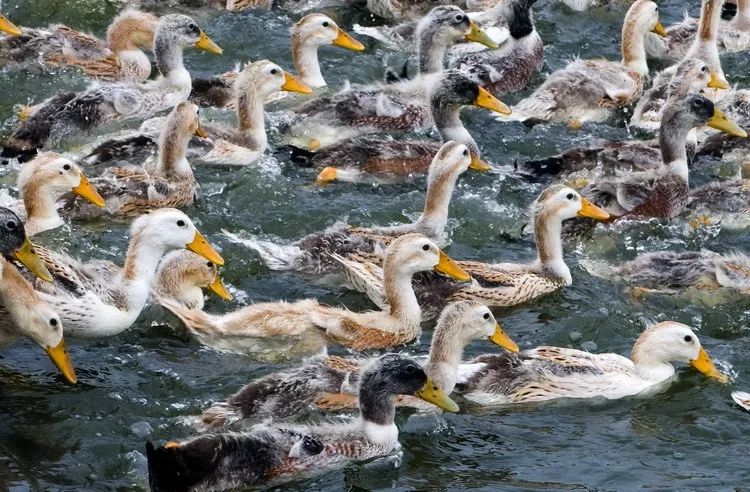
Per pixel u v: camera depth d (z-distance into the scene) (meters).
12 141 20.84
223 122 21.78
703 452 15.01
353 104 21.97
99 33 25.27
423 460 14.59
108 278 16.59
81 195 18.45
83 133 21.23
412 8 26.22
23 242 15.77
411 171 20.70
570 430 15.29
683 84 22.48
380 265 17.69
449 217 19.75
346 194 20.19
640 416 15.59
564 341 17.08
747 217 19.91
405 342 16.72
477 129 22.58
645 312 17.66
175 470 12.97
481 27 24.98
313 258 17.83
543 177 20.73
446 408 14.52
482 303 17.12
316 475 14.02
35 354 16.03
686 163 20.33
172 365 15.87
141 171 19.41
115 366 15.80
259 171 20.42
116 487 13.82
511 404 15.64
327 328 16.23
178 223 16.53
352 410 15.10
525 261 18.89
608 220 19.58
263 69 21.03
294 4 26.25
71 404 15.04
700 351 16.16
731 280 17.89
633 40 24.19
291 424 14.50
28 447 14.34
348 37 23.45
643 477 14.51
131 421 14.80
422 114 22.22
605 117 23.20
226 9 25.83
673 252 18.44
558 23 26.38
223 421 14.63
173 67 22.42
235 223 19.25
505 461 14.68
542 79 24.42
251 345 16.16
